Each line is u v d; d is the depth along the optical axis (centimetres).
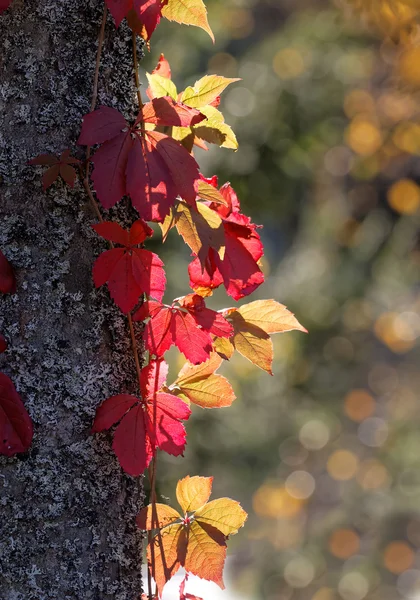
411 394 766
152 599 221
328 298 675
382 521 742
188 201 214
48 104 217
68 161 215
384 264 688
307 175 593
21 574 216
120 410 217
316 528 750
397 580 708
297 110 556
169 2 219
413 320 709
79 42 218
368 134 626
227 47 595
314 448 729
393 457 765
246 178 515
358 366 728
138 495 221
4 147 216
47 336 217
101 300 219
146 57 424
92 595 218
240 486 643
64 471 217
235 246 225
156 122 215
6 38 216
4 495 216
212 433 540
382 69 624
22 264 217
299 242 697
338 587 704
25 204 217
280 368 632
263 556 742
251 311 227
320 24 589
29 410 216
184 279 470
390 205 672
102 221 216
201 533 222
